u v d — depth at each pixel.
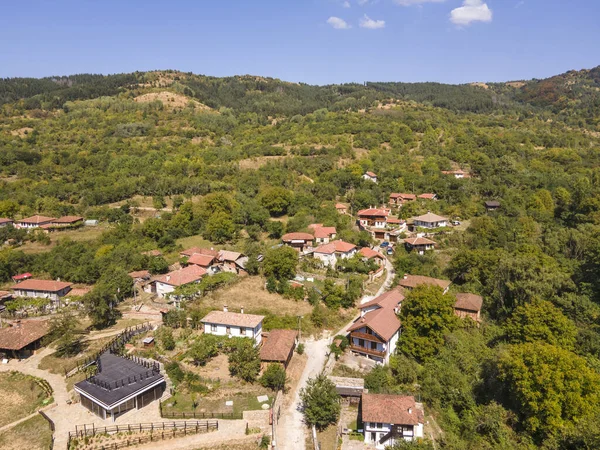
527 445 48.47
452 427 51.16
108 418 47.59
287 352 57.12
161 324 68.56
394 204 134.00
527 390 49.91
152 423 46.78
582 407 48.59
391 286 85.00
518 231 105.00
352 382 55.03
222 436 45.28
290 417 49.25
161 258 89.75
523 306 70.81
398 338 66.38
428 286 69.81
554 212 122.19
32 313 76.00
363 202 127.62
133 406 49.12
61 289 81.62
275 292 78.31
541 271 77.44
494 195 134.38
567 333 63.47
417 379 58.62
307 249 95.75
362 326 61.81
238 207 119.56
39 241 106.31
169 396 51.69
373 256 95.50
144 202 133.62
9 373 57.94
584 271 80.69
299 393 51.41
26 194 128.75
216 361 58.94
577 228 104.56
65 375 56.84
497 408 51.25
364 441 46.22
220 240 105.50
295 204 123.44
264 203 121.00
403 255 99.94
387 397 48.50
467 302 76.00
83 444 43.97
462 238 106.25
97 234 111.38
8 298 81.25
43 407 50.12
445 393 55.59
